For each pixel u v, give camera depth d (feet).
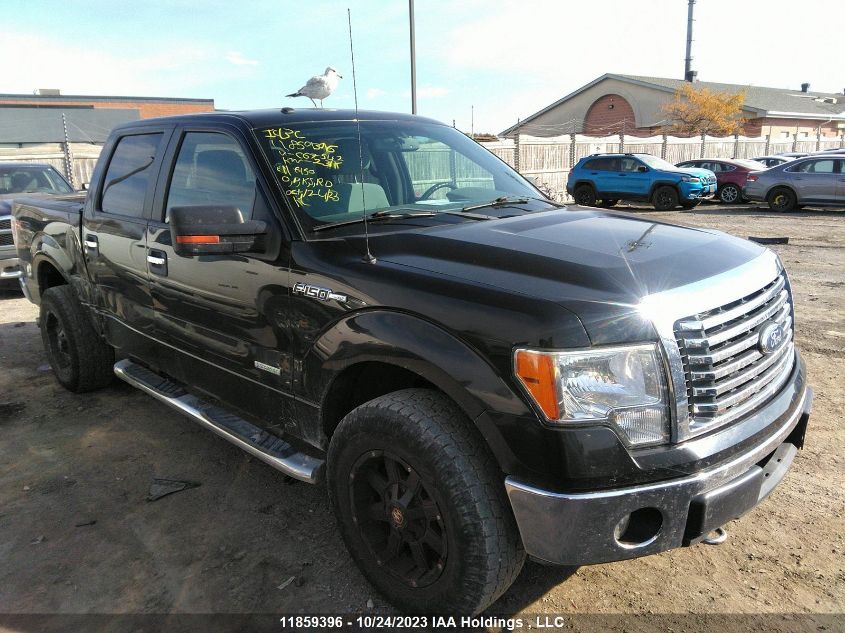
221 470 12.55
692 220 52.24
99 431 14.37
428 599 7.88
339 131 11.14
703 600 8.66
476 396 7.05
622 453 6.70
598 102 135.74
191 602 8.87
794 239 39.96
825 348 18.61
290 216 9.33
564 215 10.33
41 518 11.00
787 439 9.00
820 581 8.95
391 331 7.73
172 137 12.01
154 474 12.42
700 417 7.13
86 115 93.76
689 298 7.22
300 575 9.36
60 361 16.63
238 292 9.84
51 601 8.96
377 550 8.48
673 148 92.94
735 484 7.22
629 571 9.32
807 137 126.93
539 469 6.74
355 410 8.25
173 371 12.21
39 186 31.89
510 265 7.73
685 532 7.08
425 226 9.45
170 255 11.21
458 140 12.96
